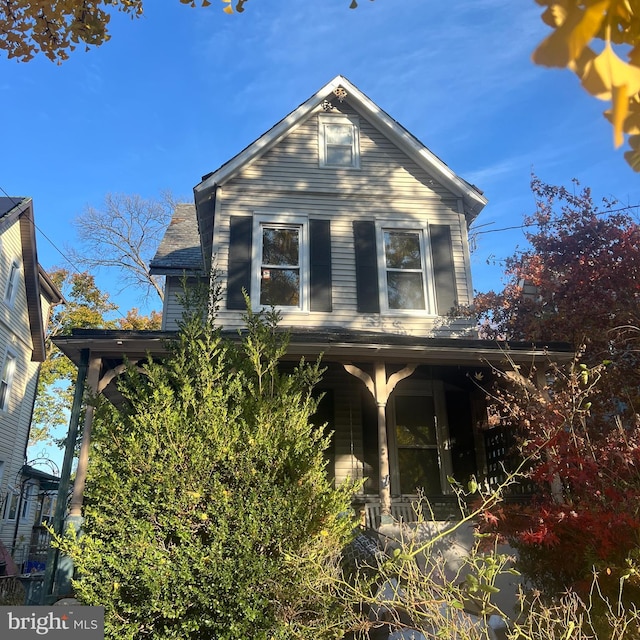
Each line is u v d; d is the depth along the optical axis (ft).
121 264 97.04
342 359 26.89
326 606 14.43
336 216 36.11
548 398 24.26
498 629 16.71
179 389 18.53
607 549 16.17
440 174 37.29
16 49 15.01
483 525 19.01
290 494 15.80
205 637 14.44
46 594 20.66
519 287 33.55
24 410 61.16
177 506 15.23
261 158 36.83
